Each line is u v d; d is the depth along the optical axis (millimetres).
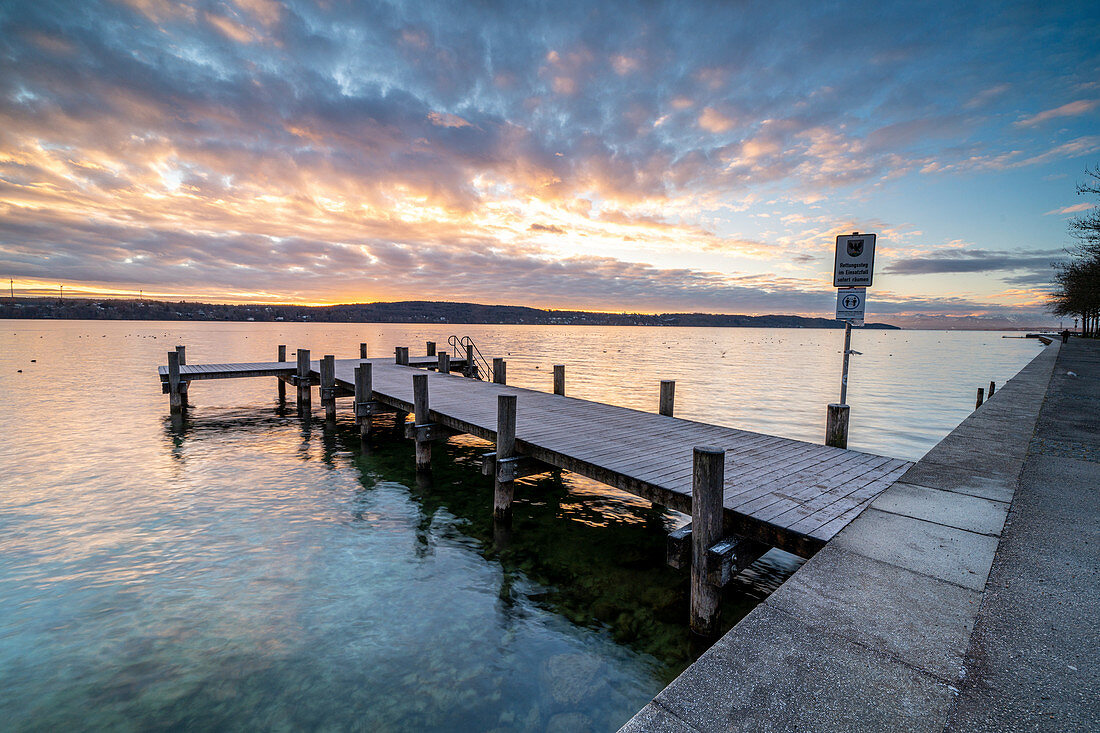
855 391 31938
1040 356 26609
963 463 6312
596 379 37531
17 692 5008
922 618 3016
